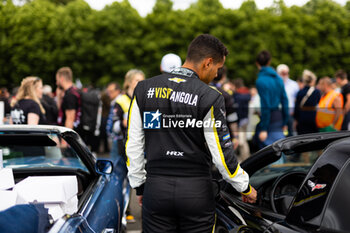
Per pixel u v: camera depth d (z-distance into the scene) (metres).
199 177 2.03
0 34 30.91
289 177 2.54
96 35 30.91
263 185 2.58
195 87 2.03
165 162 2.04
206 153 2.05
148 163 2.10
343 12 32.97
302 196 1.88
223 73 4.92
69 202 2.29
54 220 2.08
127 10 31.45
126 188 3.96
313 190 1.84
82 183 3.11
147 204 2.09
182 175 2.03
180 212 2.03
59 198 2.19
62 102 5.71
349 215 1.67
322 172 1.86
